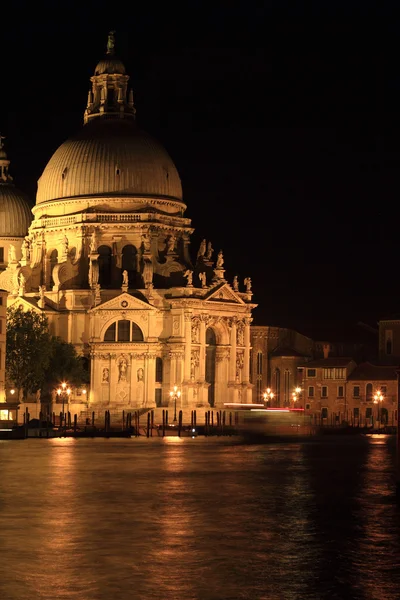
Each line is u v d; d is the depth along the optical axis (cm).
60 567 4931
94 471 9406
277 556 5206
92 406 19075
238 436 17312
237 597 4431
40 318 18688
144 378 19100
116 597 4409
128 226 19900
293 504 7112
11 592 4478
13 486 8069
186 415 18975
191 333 19250
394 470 9919
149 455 11594
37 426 16150
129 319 19200
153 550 5331
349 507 6969
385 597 4444
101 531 5866
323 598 4422
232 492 7825
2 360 17062
